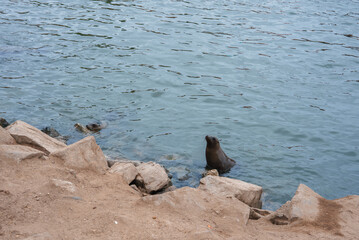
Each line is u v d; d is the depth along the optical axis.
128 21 21.38
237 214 5.84
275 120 12.52
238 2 27.08
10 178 5.93
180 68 16.09
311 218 6.08
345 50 19.38
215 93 14.15
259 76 15.84
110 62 16.08
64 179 6.20
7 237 4.46
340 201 6.64
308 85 15.26
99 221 5.05
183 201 5.85
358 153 10.91
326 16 24.89
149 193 7.87
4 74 14.15
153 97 13.53
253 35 20.72
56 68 15.08
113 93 13.55
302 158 10.57
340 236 5.58
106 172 7.03
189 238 4.89
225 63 16.92
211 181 7.63
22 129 7.72
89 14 22.05
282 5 26.97
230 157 10.46
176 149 10.66
